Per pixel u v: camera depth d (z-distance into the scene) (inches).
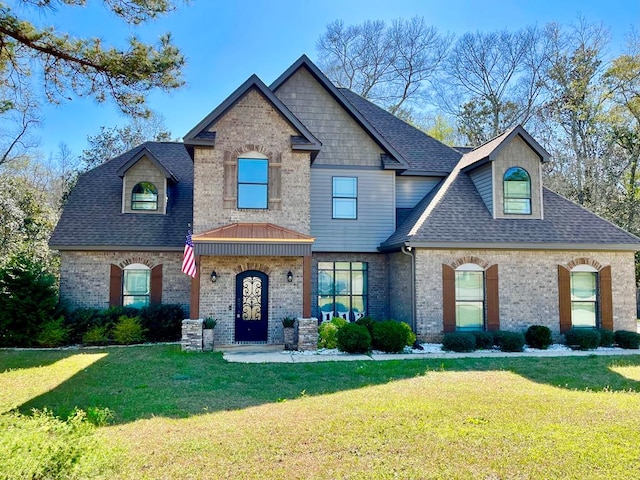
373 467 223.9
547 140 1483.8
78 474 183.5
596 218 717.9
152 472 218.1
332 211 773.9
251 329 650.8
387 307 779.4
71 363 515.5
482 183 730.2
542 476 213.9
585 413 307.9
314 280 769.6
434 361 523.5
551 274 673.6
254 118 673.6
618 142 1274.6
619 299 680.4
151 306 714.2
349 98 959.6
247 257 653.9
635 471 218.5
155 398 366.0
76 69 436.5
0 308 645.9
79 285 733.9
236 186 663.8
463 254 661.3
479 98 1660.9
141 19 430.0
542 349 627.5
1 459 171.0
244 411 325.7
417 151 876.0
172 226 779.4
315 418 300.5
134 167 797.9
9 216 914.1
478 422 289.0
